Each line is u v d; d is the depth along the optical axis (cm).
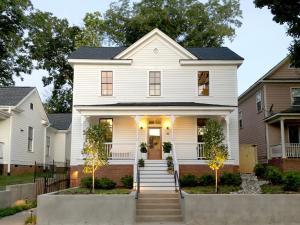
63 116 3981
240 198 1451
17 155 2709
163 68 2548
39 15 4016
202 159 2291
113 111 2292
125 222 1441
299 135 2809
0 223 1412
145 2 4297
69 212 1437
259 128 3022
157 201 1656
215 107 2277
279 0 1903
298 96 2873
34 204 1895
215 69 2541
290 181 1725
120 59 2520
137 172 1897
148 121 2492
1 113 2514
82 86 2512
